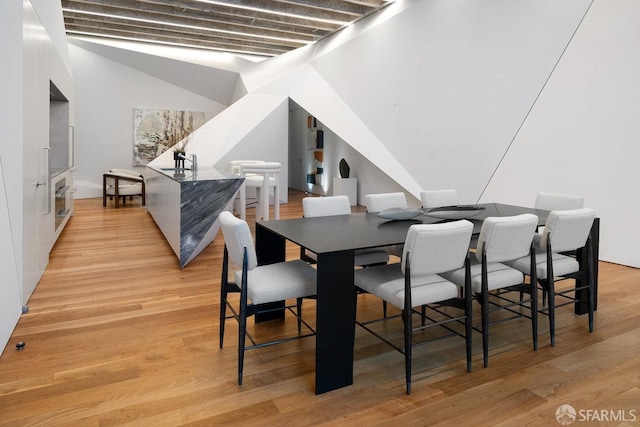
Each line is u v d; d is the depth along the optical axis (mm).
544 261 3043
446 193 4422
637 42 4504
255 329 3100
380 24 7641
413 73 7035
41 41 4090
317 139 11688
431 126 6848
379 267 2902
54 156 6883
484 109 6027
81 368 2518
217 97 12117
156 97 11352
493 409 2158
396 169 7602
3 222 2902
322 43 9633
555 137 5316
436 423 2045
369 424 2037
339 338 2324
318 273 2248
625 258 4832
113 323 3170
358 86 8305
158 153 11492
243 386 2355
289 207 9320
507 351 2795
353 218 3395
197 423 2029
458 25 6184
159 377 2434
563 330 3121
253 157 9594
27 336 2932
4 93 2969
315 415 2105
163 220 5824
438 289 2486
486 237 2592
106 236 6145
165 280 4211
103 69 10664
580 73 5000
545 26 5207
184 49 11320
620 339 2969
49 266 4625
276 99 9812
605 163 4883
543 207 4176
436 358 2693
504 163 5918
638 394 2291
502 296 3832
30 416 2061
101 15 8094
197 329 3086
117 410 2121
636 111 4570
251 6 7543
